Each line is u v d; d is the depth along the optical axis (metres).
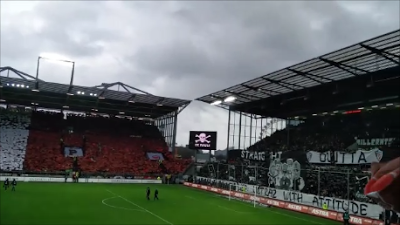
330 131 63.09
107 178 64.25
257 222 30.41
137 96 68.38
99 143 77.06
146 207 35.91
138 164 73.25
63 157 68.06
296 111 68.38
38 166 63.41
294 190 42.19
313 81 48.19
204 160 81.06
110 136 81.38
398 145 45.16
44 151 68.25
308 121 71.19
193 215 32.38
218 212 35.06
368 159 39.66
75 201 37.50
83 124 83.06
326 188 40.22
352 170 38.62
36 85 60.75
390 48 32.72
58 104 77.25
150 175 69.19
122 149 77.31
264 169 51.38
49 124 78.88
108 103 75.44
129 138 82.81
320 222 32.03
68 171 62.50
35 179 58.12
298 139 65.38
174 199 44.06
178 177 70.06
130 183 64.81
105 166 69.38
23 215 27.66
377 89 48.62
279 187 45.25
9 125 73.12
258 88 54.00
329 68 41.34
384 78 43.22
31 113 80.06
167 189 56.91
